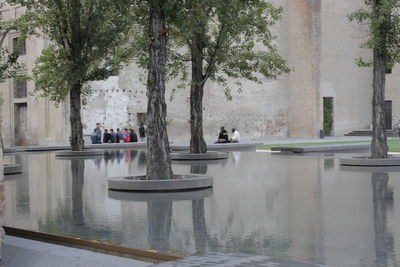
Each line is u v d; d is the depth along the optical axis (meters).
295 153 24.59
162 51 10.64
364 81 52.41
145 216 7.49
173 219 7.20
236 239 5.84
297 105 45.97
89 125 37.12
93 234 6.23
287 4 46.00
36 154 26.94
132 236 6.08
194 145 19.89
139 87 39.09
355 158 16.69
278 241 5.70
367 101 52.69
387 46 15.46
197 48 19.05
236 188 10.78
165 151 10.72
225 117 42.50
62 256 4.88
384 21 15.49
